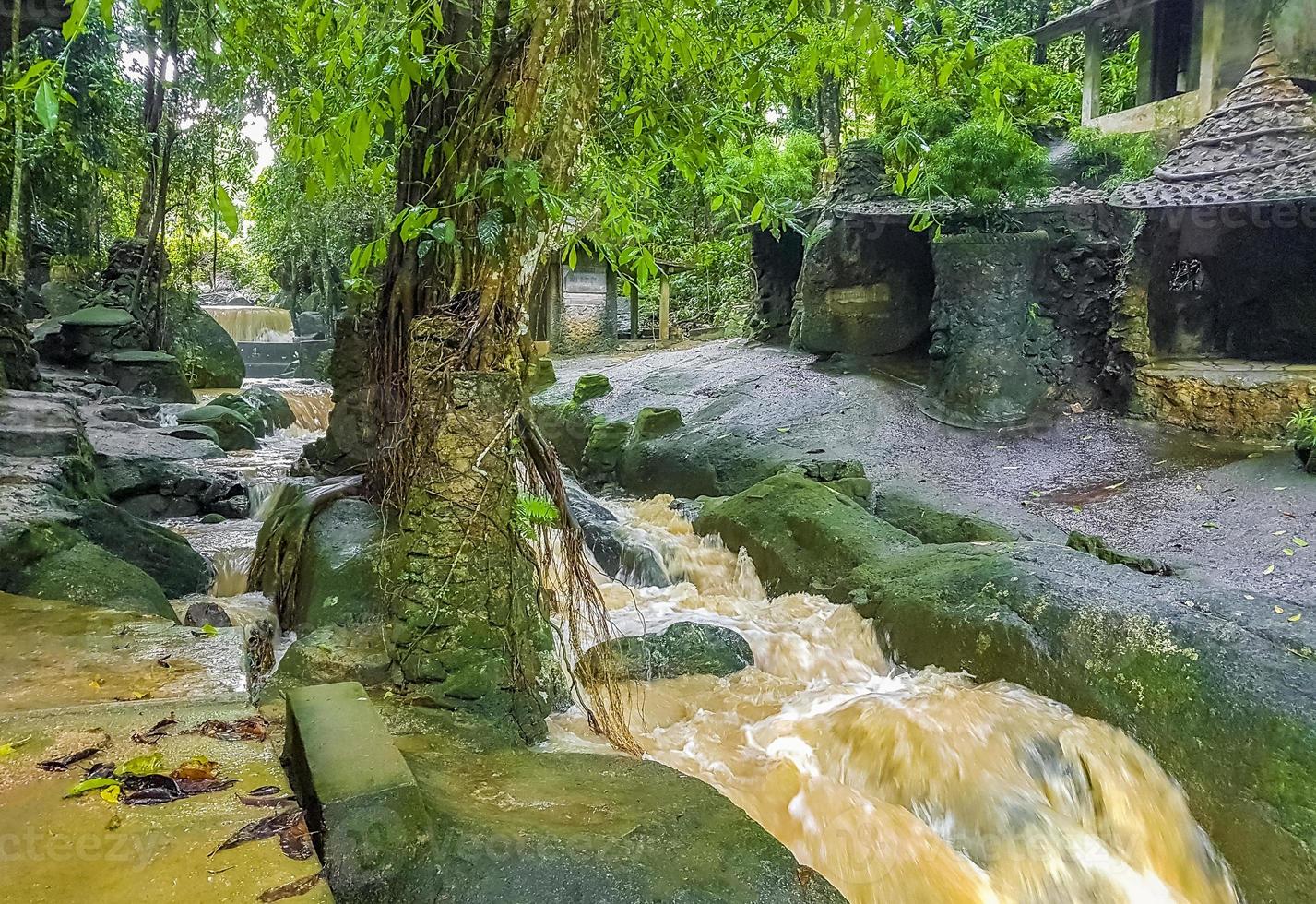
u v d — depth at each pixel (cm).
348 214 1597
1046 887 385
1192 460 815
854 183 1210
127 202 1881
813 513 697
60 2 1191
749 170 779
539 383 1415
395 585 393
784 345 1428
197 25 560
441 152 429
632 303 1947
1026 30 1417
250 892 180
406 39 336
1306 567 565
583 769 323
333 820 223
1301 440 749
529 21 346
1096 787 427
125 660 343
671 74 446
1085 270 985
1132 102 1289
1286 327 959
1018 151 923
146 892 179
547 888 226
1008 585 529
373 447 575
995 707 468
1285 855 369
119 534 611
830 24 429
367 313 686
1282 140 866
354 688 298
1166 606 476
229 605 532
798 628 599
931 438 945
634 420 1127
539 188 325
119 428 1066
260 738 262
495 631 379
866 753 458
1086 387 987
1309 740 383
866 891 365
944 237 962
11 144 1267
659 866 243
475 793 285
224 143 1312
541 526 407
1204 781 403
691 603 666
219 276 2797
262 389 1506
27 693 306
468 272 376
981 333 953
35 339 1346
